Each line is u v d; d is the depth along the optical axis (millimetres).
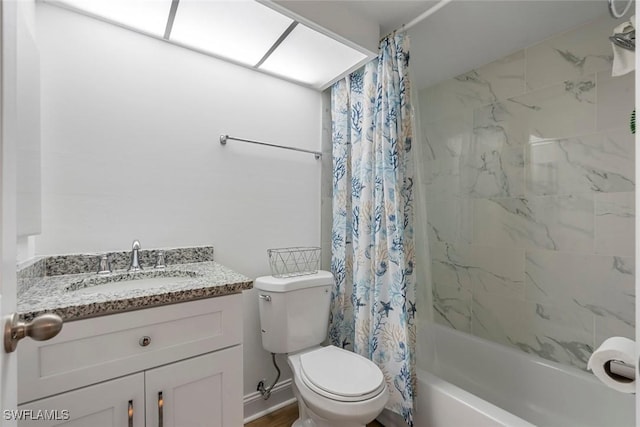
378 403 1173
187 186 1493
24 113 916
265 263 1744
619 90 1453
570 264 1604
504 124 1893
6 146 452
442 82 2256
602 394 1362
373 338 1528
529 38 1702
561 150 1643
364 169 1650
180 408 991
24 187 913
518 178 1822
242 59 1616
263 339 1566
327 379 1253
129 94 1347
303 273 1773
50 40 1174
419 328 1603
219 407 1070
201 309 1036
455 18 1526
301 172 1904
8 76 463
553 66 1675
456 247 2160
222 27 1349
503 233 1893
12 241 479
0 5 434
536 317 1729
